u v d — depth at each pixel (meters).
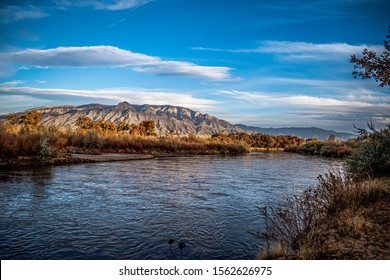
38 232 7.99
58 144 29.23
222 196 13.30
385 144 13.15
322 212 8.19
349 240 6.22
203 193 13.92
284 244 6.44
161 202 11.83
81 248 6.96
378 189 9.64
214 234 8.11
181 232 8.24
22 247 6.96
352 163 13.70
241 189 15.20
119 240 7.53
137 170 21.78
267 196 13.43
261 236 7.61
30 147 22.45
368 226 6.87
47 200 11.53
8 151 20.69
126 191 13.82
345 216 7.45
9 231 8.02
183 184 16.34
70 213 9.88
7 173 17.45
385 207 8.33
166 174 20.25
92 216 9.60
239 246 7.25
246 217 9.86
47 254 6.59
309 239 6.14
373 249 5.69
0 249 6.82
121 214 9.94
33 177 16.45
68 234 7.89
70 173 18.61
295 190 15.03
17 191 12.84
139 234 8.00
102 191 13.60
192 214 10.14
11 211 9.91
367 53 7.71
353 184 9.84
